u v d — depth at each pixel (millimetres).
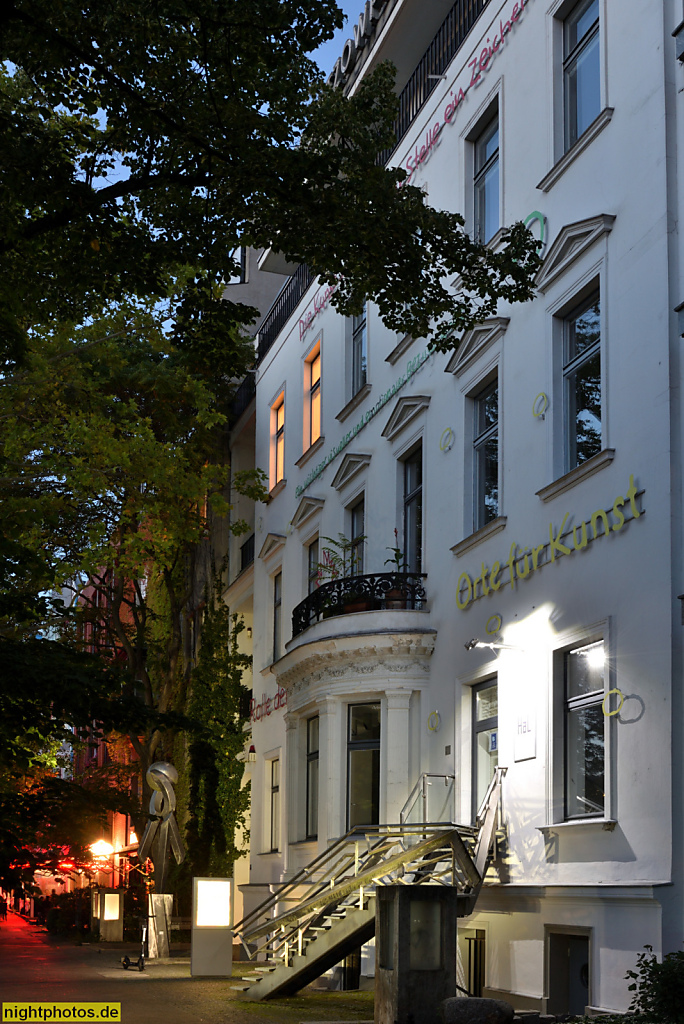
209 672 32406
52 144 12508
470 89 18781
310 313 27531
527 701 14891
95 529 23109
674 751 11391
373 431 22375
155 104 12672
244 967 20203
